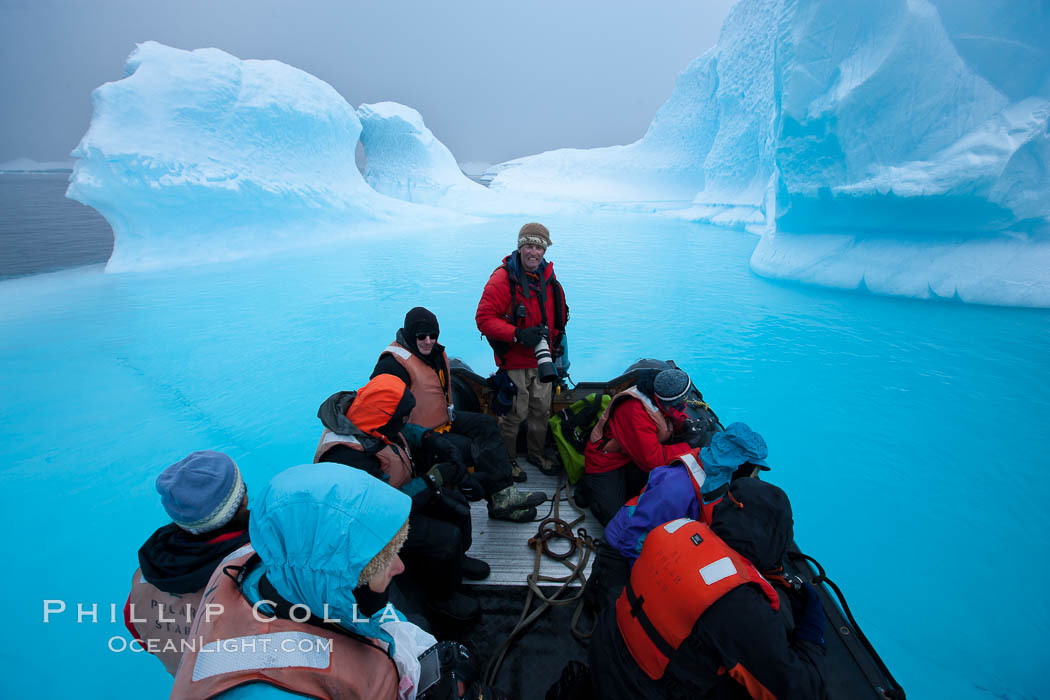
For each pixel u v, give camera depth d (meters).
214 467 1.25
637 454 2.37
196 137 15.17
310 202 17.34
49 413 6.04
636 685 1.37
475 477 2.43
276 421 5.92
